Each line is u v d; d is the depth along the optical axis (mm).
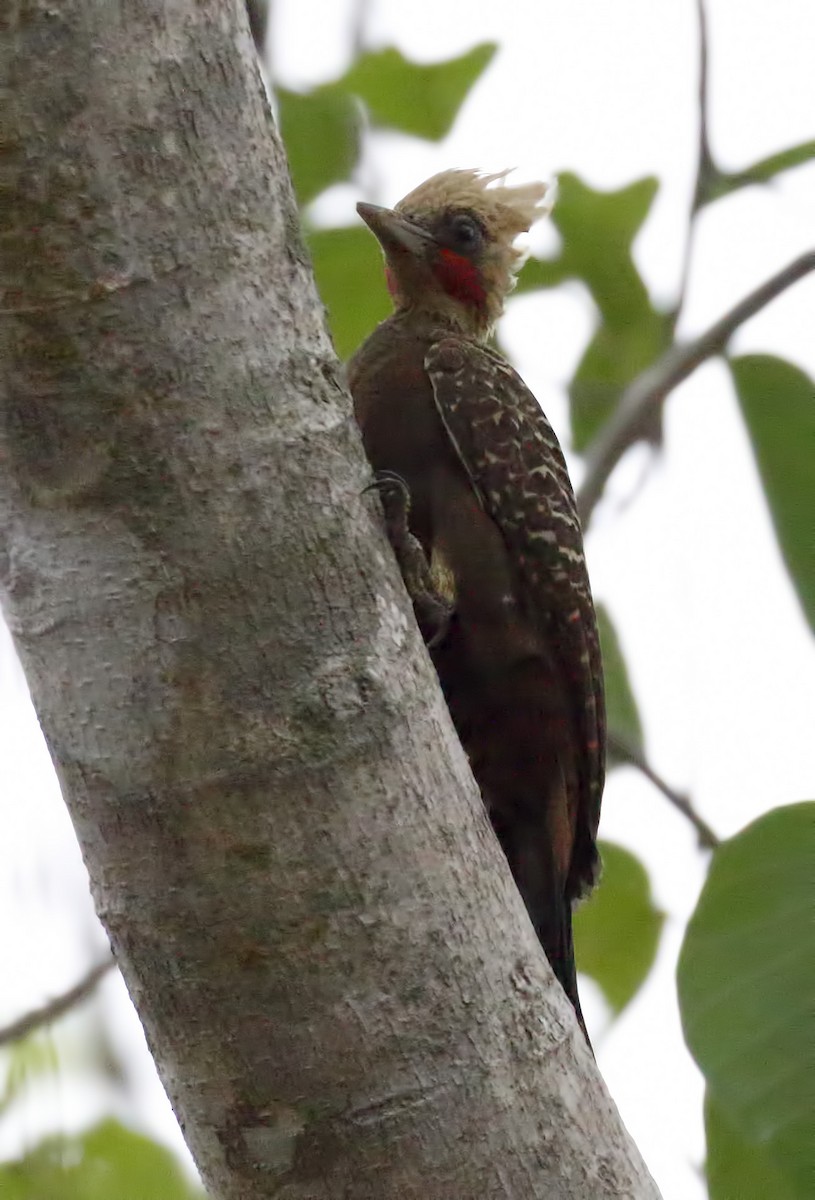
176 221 5039
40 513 5121
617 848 9672
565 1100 5367
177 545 5059
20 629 5238
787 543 9406
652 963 9625
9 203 4867
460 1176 5180
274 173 5309
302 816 5105
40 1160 9461
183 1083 5270
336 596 5207
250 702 5090
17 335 4961
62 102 4871
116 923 5238
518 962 5398
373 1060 5141
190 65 5078
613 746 9742
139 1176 10133
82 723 5160
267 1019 5141
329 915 5117
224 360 5102
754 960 7434
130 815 5141
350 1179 5164
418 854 5230
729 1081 7270
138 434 5023
